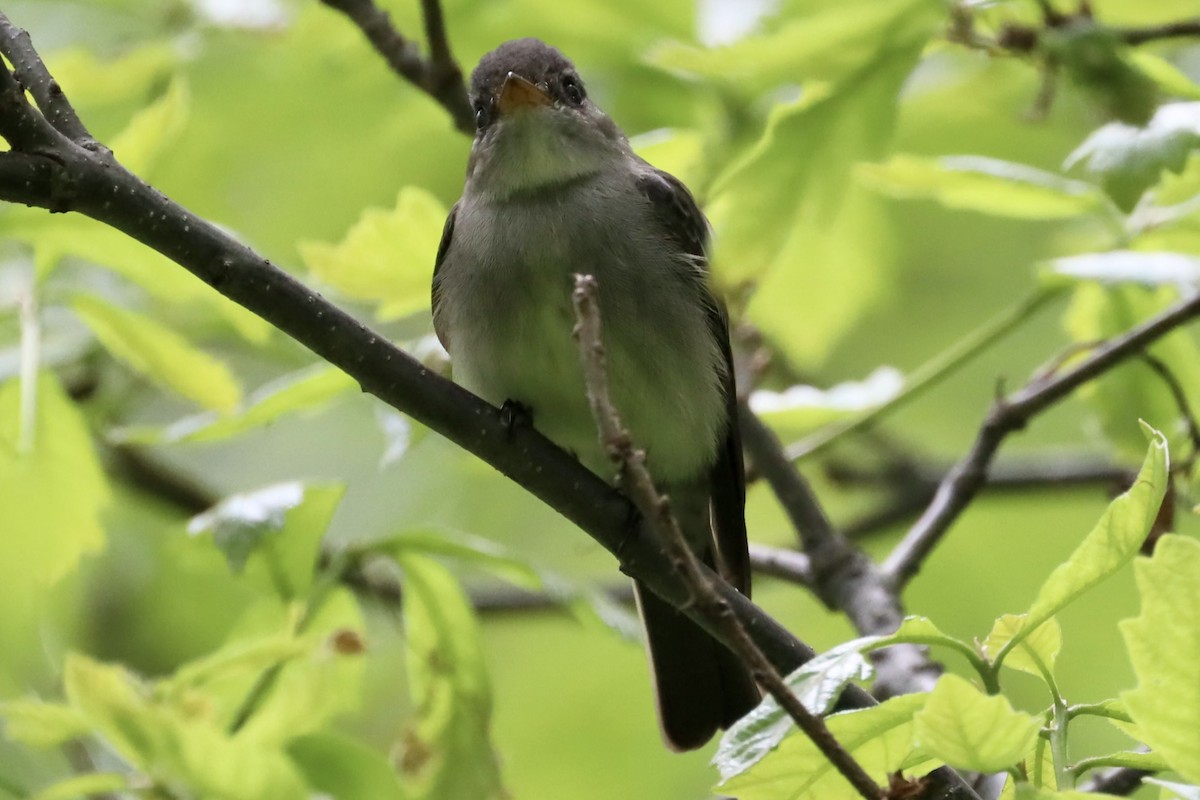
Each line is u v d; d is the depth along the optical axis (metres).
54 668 9.23
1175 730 4.49
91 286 10.43
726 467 8.38
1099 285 8.55
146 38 11.44
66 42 11.60
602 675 11.77
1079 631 10.71
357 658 8.12
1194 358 8.95
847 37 7.79
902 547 8.47
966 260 12.49
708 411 8.15
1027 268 12.43
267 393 8.78
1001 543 11.56
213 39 10.98
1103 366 8.22
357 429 12.22
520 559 8.34
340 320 6.32
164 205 5.98
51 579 8.82
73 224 8.57
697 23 10.03
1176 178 8.55
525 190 8.12
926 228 12.38
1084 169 8.38
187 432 8.43
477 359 7.96
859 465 12.33
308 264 8.37
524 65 8.54
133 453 11.16
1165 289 9.00
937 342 12.50
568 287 7.85
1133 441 8.97
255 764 7.56
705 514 8.67
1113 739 10.40
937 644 4.91
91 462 8.86
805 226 10.00
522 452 6.64
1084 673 10.68
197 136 11.09
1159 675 4.51
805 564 8.67
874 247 10.62
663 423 7.99
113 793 7.71
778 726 4.64
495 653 11.80
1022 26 7.78
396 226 8.27
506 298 7.91
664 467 8.23
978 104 10.73
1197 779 4.47
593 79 10.12
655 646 8.19
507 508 12.20
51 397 8.81
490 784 8.24
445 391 6.55
